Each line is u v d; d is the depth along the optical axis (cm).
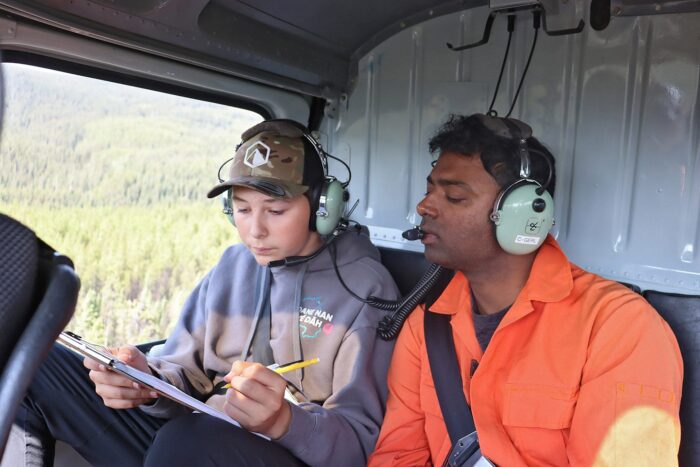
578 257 237
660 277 222
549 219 150
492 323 161
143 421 197
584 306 149
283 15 229
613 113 225
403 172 273
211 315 214
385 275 208
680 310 163
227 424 154
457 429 157
